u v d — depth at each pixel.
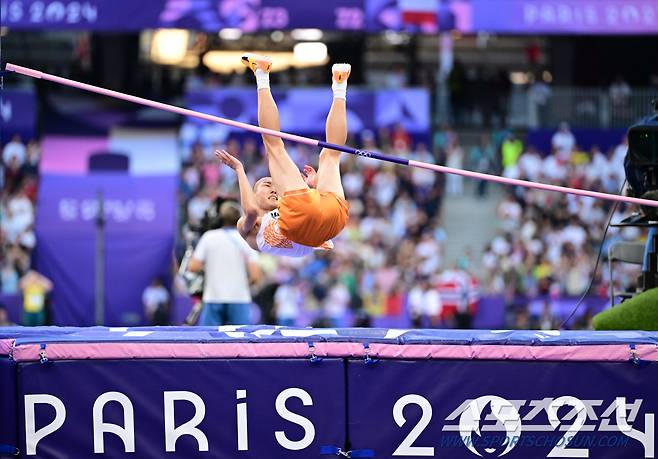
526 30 36.25
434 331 13.40
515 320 34.78
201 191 42.03
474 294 36.47
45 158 45.22
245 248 18.92
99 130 46.59
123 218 39.25
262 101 13.53
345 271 36.91
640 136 16.28
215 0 35.00
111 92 13.71
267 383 12.95
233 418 12.91
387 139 44.69
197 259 18.83
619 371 13.08
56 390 12.82
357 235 39.75
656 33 36.25
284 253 13.93
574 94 46.47
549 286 37.53
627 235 40.03
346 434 12.95
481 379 13.02
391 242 39.97
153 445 12.84
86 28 34.25
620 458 13.05
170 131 46.72
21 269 38.44
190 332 13.27
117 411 12.84
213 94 45.53
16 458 12.76
